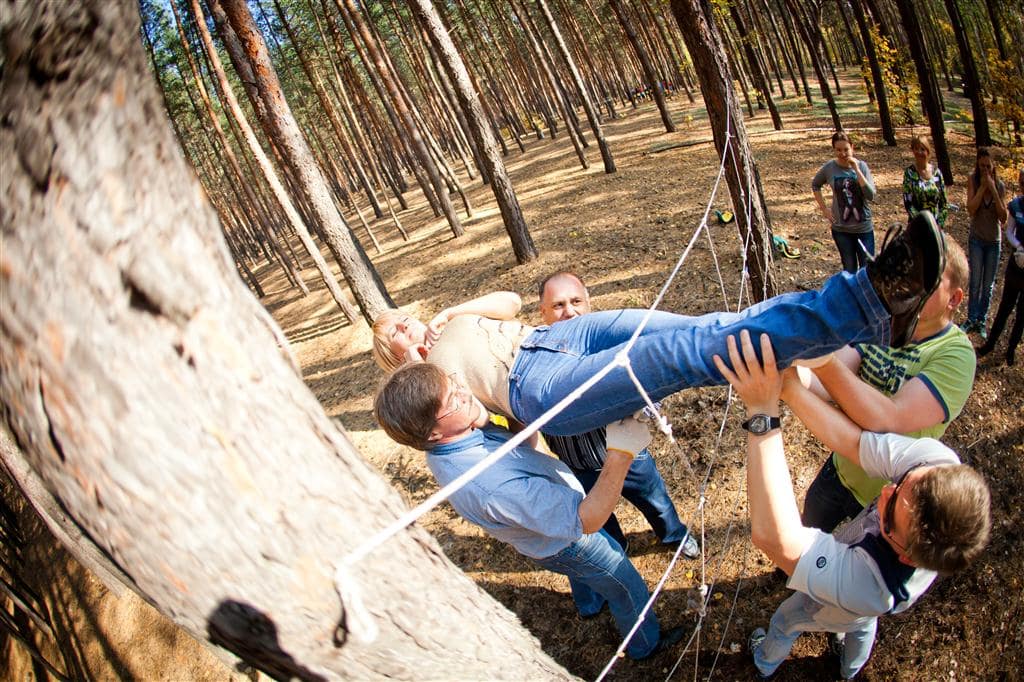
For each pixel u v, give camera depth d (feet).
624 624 9.53
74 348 2.44
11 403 2.63
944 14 83.41
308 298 50.65
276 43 74.38
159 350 2.60
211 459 2.78
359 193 124.88
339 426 3.69
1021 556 10.72
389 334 9.07
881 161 40.06
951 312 7.24
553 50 113.29
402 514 3.85
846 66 127.75
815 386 7.06
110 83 2.27
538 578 12.37
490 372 6.92
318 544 3.21
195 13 26.96
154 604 3.25
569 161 57.93
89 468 2.65
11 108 2.16
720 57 12.33
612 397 5.65
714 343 5.25
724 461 13.50
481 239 40.50
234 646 3.30
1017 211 15.76
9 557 28.35
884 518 6.12
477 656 4.22
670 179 38.93
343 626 3.37
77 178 2.29
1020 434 13.64
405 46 75.00
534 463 7.12
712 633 10.24
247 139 30.14
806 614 7.93
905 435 6.70
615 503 6.64
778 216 28.86
